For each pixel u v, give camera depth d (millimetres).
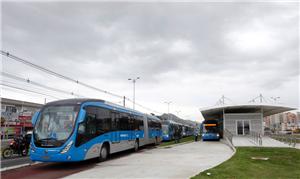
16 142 19328
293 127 121250
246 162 13531
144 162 14812
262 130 39312
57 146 12750
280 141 29875
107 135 16516
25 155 19766
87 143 14023
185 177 10188
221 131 43531
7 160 17109
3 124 44531
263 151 19172
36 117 13766
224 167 11852
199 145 29172
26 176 11250
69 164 14773
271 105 37281
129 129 20594
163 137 41938
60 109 13773
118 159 16797
